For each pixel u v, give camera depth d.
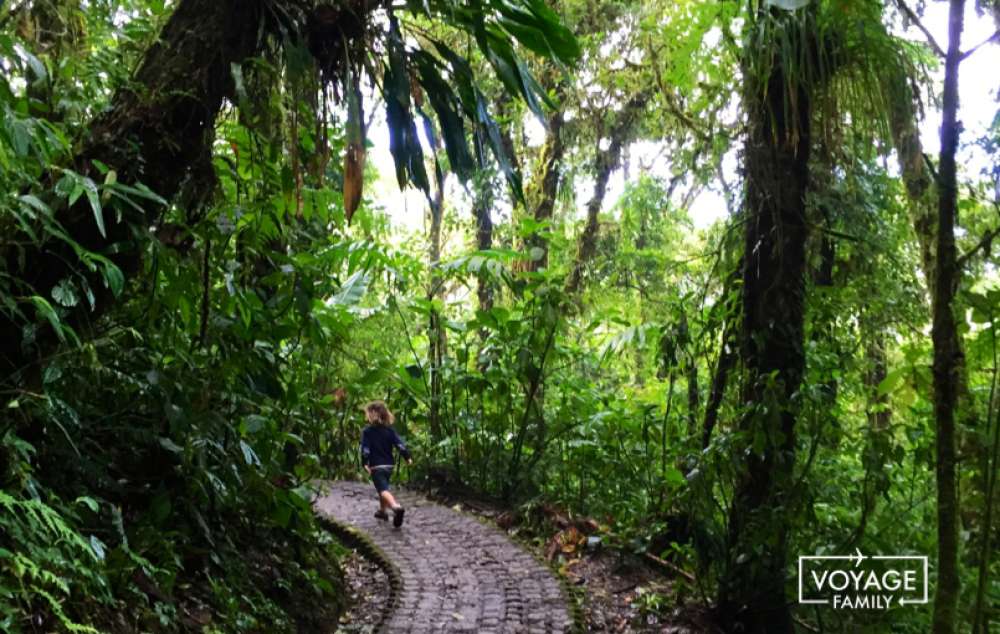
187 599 3.53
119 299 3.12
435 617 4.85
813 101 4.80
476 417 8.91
